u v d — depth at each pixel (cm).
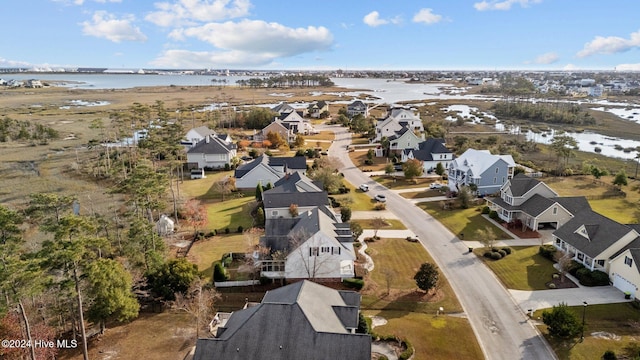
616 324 3691
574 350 3359
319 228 4475
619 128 14050
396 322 3756
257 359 2744
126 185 5806
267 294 3441
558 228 5238
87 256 3741
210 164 9162
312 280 4469
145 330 3747
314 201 6106
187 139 10594
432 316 3862
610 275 4362
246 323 2884
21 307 2939
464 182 7406
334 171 8281
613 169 8969
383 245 5356
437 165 8575
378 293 4244
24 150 10206
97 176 8175
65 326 3825
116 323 3872
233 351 2786
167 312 4022
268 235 4928
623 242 4412
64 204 3569
